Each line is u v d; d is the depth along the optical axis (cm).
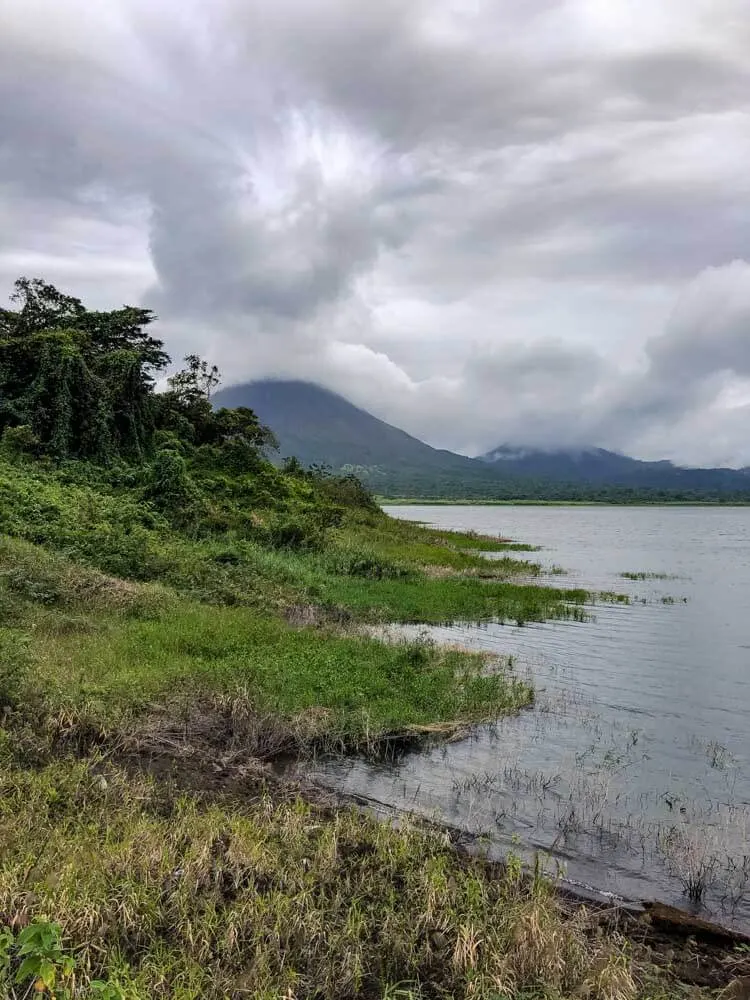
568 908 592
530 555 4197
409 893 553
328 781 830
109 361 3500
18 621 1223
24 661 945
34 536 1853
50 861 523
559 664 1458
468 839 708
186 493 2745
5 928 429
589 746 988
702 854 693
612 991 460
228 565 2003
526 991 463
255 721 930
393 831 670
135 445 3416
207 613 1477
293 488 3959
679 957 543
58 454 2989
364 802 779
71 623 1271
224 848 595
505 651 1561
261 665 1123
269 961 462
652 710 1160
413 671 1220
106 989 377
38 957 374
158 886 518
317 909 520
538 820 759
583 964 490
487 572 2956
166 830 607
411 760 910
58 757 765
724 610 2153
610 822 761
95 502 2383
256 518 2891
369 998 457
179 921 488
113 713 873
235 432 4672
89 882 499
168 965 439
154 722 895
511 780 860
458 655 1405
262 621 1462
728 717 1134
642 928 577
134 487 2830
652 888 643
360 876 578
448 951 496
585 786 848
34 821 593
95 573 1598
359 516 4541
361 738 941
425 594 2155
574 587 2664
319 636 1429
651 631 1817
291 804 736
